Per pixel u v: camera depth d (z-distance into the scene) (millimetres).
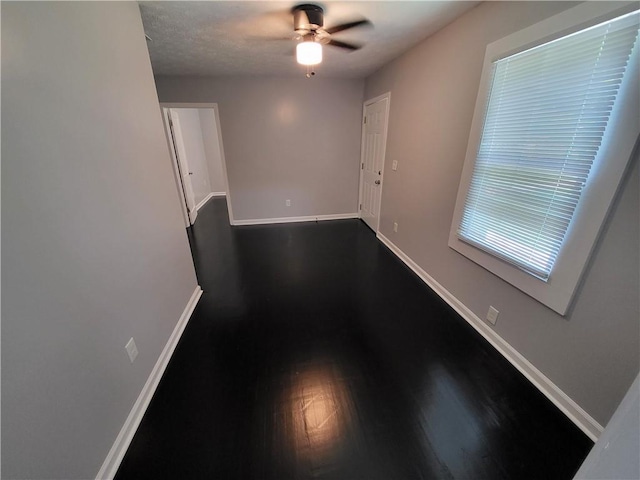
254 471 1152
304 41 2092
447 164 2236
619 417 609
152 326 1582
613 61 1064
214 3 1721
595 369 1230
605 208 1124
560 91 1291
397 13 1905
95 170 1145
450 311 2234
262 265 3096
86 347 1035
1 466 728
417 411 1400
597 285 1186
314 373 1637
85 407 1018
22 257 793
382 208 3721
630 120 1022
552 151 1346
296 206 4668
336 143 4375
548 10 1325
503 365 1682
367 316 2180
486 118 1764
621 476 615
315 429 1316
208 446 1244
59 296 916
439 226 2412
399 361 1724
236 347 1850
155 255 1674
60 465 903
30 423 803
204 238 4004
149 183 1650
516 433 1292
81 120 1076
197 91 3785
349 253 3410
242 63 3082
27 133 833
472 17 1840
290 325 2072
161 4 1705
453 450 1228
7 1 784
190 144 5441
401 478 1129
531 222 1489
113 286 1222
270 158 4305
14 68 801
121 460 1191
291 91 3967
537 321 1501
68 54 1022
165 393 1510
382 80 3369
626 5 1007
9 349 745
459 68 2010
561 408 1398
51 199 906
